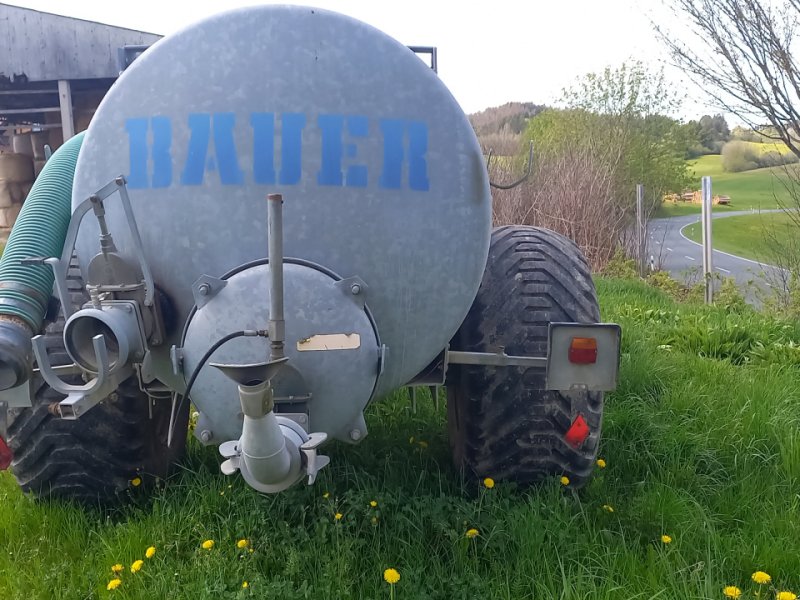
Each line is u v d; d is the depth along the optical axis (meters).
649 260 12.41
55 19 12.67
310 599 2.01
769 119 9.17
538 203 11.53
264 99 1.85
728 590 2.03
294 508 2.44
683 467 3.00
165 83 1.86
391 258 1.92
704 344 5.27
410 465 2.89
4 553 2.38
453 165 1.97
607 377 2.05
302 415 1.73
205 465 2.99
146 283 1.79
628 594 2.04
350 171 1.87
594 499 2.65
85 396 1.65
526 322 2.38
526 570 2.20
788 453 3.06
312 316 1.74
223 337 1.72
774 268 9.02
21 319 1.92
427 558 2.26
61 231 2.17
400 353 2.03
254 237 1.85
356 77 1.89
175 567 2.25
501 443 2.45
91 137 1.91
